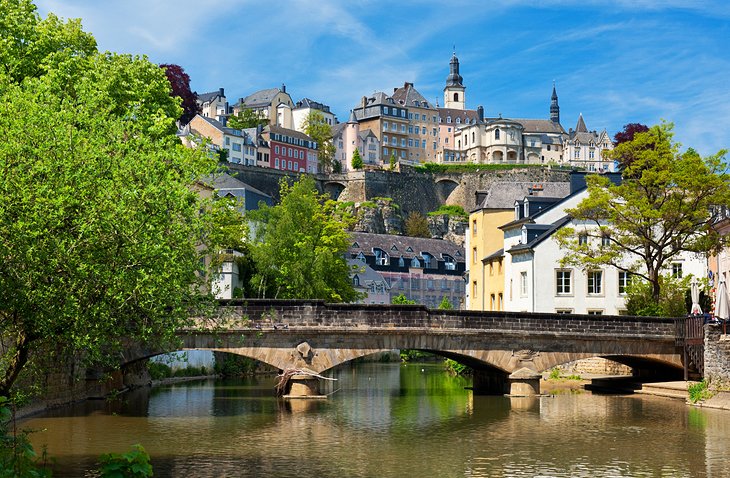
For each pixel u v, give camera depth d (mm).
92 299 21703
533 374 47750
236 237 65750
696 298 49844
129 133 24859
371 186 172250
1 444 16359
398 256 142000
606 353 48656
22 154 21031
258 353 44594
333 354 45375
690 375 50312
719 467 27281
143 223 21688
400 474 26094
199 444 30969
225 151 150000
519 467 27250
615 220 56406
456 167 181375
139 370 54781
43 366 25141
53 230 20781
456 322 46406
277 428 35094
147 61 48219
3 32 42406
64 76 38000
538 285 65188
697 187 53875
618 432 34281
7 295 20469
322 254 67000
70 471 25125
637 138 56219
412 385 60188
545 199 72812
